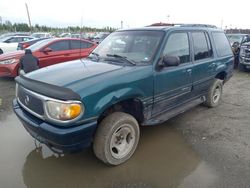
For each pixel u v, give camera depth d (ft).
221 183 10.28
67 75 10.87
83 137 9.83
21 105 11.52
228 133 14.88
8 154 12.40
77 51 30.78
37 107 10.21
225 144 13.52
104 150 10.75
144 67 12.07
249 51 35.76
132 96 11.30
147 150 12.86
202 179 10.56
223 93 24.04
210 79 17.62
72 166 11.48
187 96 15.49
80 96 9.46
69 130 9.41
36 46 29.27
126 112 12.01
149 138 14.16
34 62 24.17
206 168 11.32
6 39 53.11
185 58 14.66
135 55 13.08
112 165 11.40
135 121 11.77
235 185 10.16
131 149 11.94
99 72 11.09
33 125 10.17
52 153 12.54
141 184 10.30
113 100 10.43
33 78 11.03
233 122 16.57
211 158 12.14
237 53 39.83
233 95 23.34
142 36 13.82
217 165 11.55
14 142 13.61
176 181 10.46
